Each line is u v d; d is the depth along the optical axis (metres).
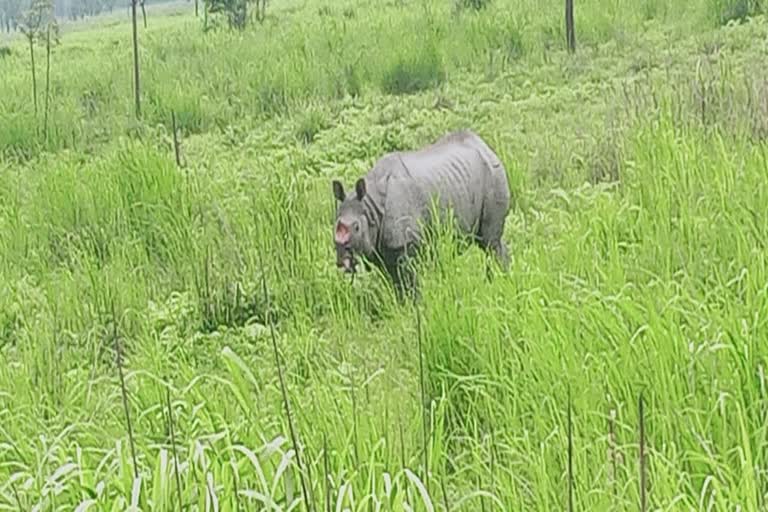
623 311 7.14
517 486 5.84
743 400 5.89
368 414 6.57
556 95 20.16
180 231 13.02
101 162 16.22
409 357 8.48
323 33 30.11
